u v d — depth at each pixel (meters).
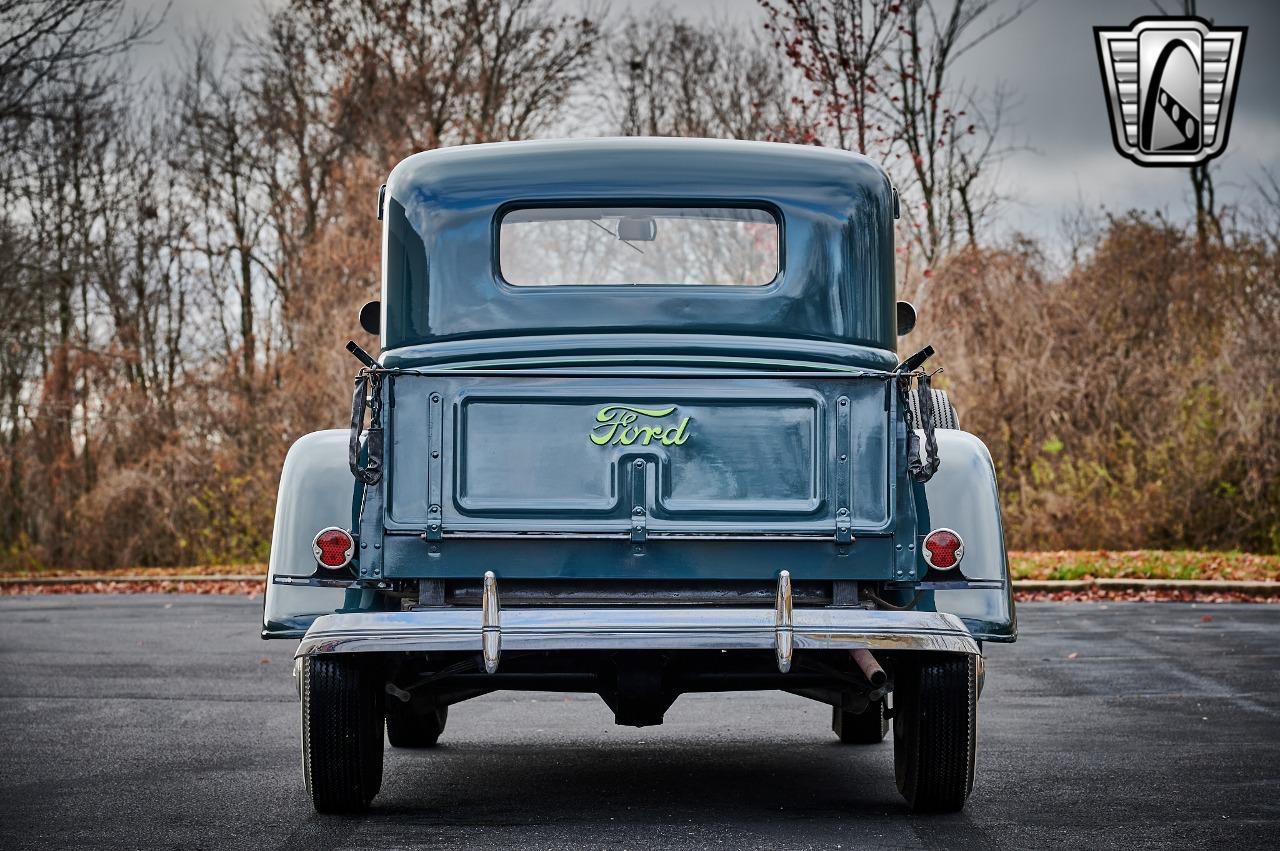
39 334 28.95
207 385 27.72
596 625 5.01
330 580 5.48
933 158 23.75
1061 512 21.20
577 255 6.15
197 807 6.00
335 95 31.59
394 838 5.36
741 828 5.51
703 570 5.29
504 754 7.42
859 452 5.30
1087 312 22.69
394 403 5.29
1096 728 8.02
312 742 5.59
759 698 9.61
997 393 21.83
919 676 5.54
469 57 32.16
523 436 5.30
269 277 32.22
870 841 5.26
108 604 19.09
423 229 6.07
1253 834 5.36
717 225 6.21
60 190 30.53
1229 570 17.77
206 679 10.58
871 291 6.07
